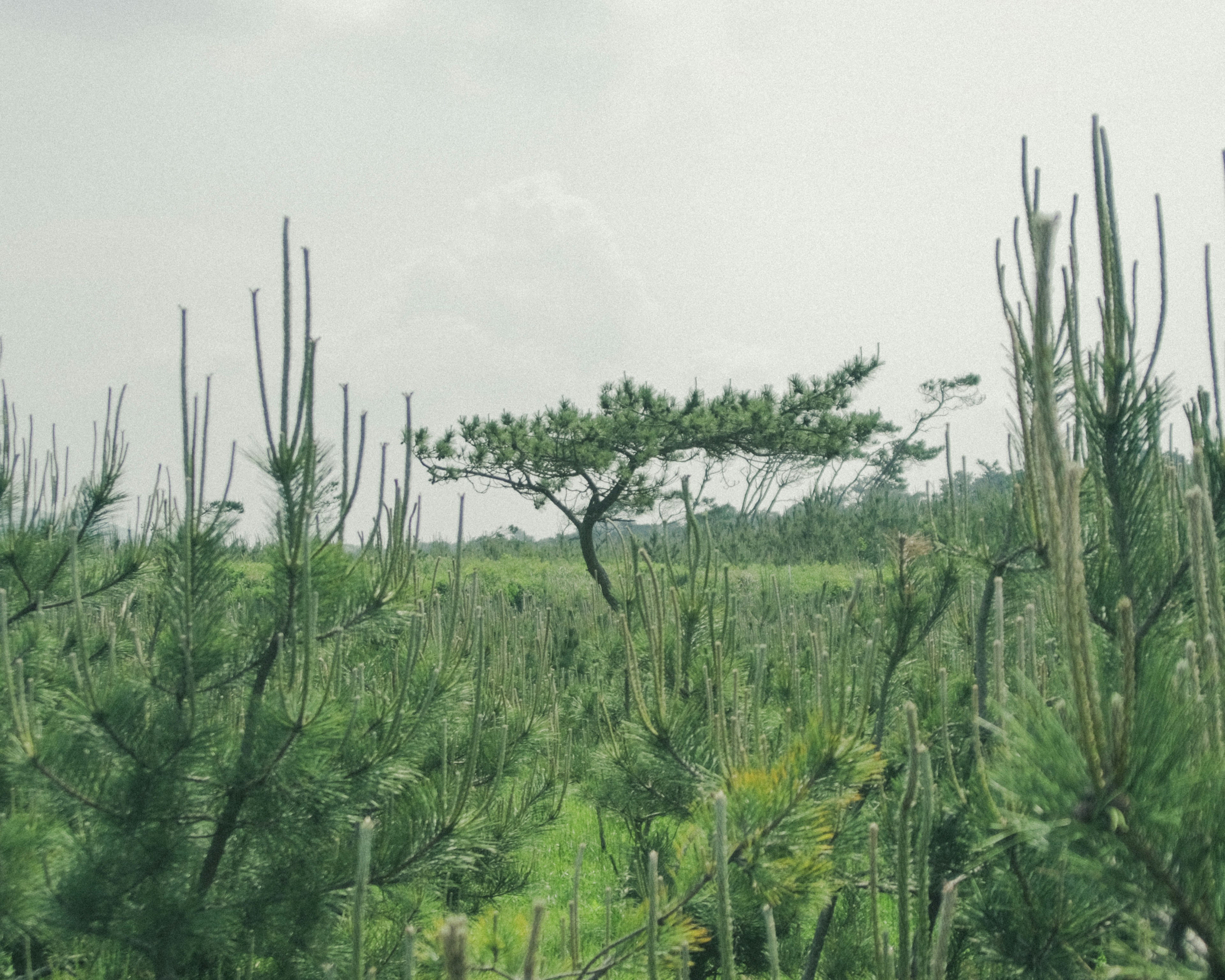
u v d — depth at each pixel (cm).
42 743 296
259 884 324
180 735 306
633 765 374
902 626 368
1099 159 210
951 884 158
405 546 366
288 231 310
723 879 158
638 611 463
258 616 346
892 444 4334
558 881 598
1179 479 218
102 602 532
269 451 322
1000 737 154
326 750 312
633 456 2295
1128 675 115
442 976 276
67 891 283
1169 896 120
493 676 483
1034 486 287
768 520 2955
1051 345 119
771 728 343
